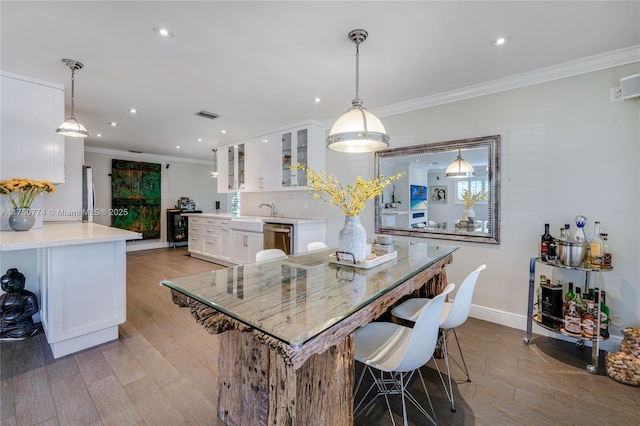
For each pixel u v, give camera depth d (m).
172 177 7.28
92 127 4.39
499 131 2.72
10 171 2.53
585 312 2.16
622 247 2.20
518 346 2.37
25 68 2.46
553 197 2.47
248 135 4.87
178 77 2.65
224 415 1.54
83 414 1.59
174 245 7.05
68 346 2.19
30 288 2.75
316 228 4.19
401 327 1.66
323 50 2.18
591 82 2.31
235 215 5.82
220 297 1.21
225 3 1.67
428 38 2.02
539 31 1.93
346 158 3.90
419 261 1.89
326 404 1.16
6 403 1.66
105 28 1.91
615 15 1.75
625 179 2.18
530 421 1.57
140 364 2.08
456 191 2.98
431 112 3.14
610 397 1.76
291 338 0.86
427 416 1.53
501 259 2.74
